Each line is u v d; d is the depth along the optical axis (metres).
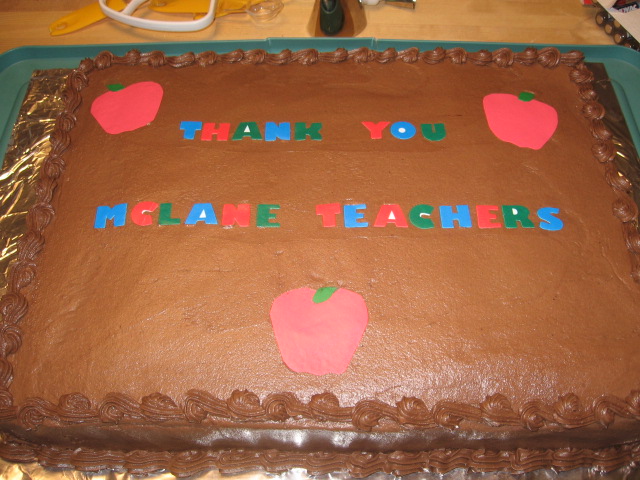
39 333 0.45
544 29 0.66
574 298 0.45
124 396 0.43
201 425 0.43
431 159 0.51
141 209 0.49
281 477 0.45
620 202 0.49
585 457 0.45
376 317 0.45
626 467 0.45
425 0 0.68
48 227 0.49
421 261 0.47
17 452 0.45
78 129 0.54
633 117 0.59
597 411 0.42
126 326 0.45
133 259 0.47
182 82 0.56
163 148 0.52
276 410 0.42
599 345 0.44
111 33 0.65
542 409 0.42
